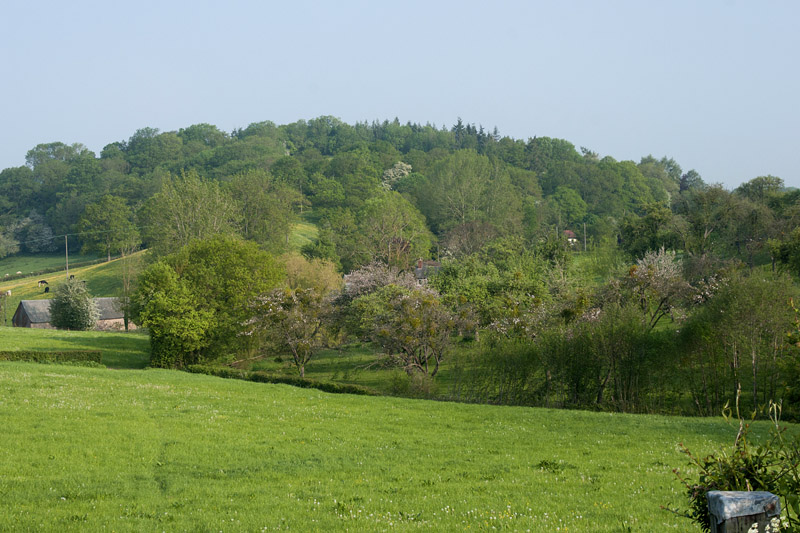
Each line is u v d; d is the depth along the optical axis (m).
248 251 72.75
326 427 31.41
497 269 96.50
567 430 32.34
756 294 45.59
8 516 16.89
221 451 25.59
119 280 153.25
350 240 149.75
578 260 121.81
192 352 67.44
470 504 18.55
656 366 47.34
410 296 60.25
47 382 38.28
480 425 33.41
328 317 68.56
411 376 54.03
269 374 54.06
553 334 50.53
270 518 17.12
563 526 15.98
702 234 116.00
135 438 26.69
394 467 23.98
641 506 18.11
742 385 46.25
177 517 17.34
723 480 10.51
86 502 18.66
